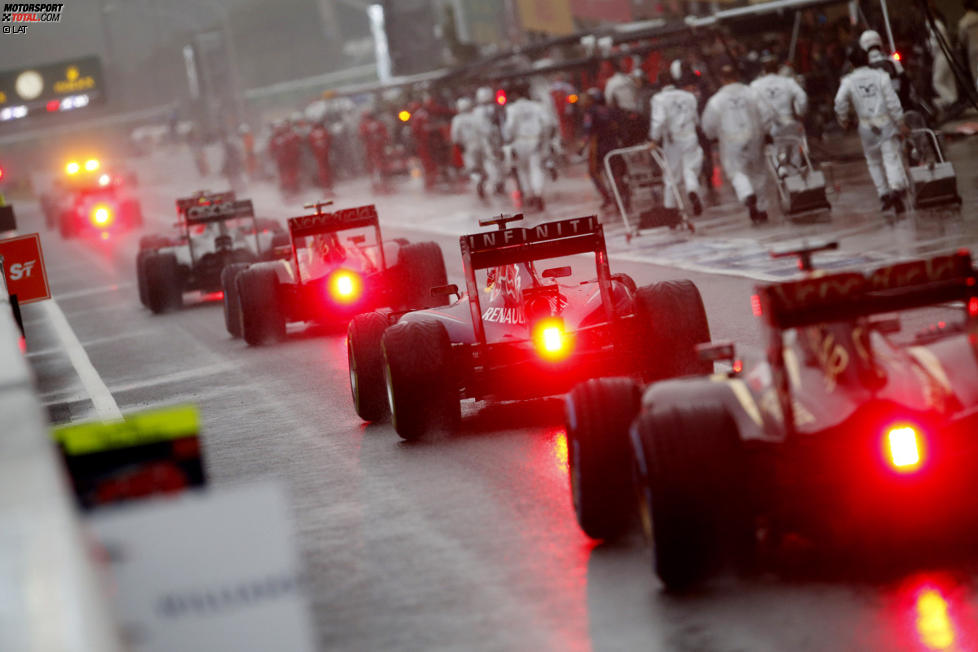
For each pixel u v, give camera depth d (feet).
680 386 77.05
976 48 309.42
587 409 79.66
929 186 210.59
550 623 69.67
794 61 340.39
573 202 336.29
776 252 76.74
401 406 113.60
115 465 58.54
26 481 53.52
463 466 105.29
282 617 47.98
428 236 323.78
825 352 72.33
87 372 192.44
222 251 254.06
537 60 477.36
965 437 72.79
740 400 74.69
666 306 109.81
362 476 107.04
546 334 109.91
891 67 257.75
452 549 84.84
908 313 134.21
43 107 531.50
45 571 44.68
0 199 245.86
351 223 186.39
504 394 115.44
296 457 118.32
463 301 124.88
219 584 47.78
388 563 83.71
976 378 74.08
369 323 128.47
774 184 302.66
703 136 285.64
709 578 69.41
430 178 467.93
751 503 68.44
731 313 162.09
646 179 267.80
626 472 78.79
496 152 379.96
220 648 47.65
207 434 135.74
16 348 85.66
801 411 71.82
